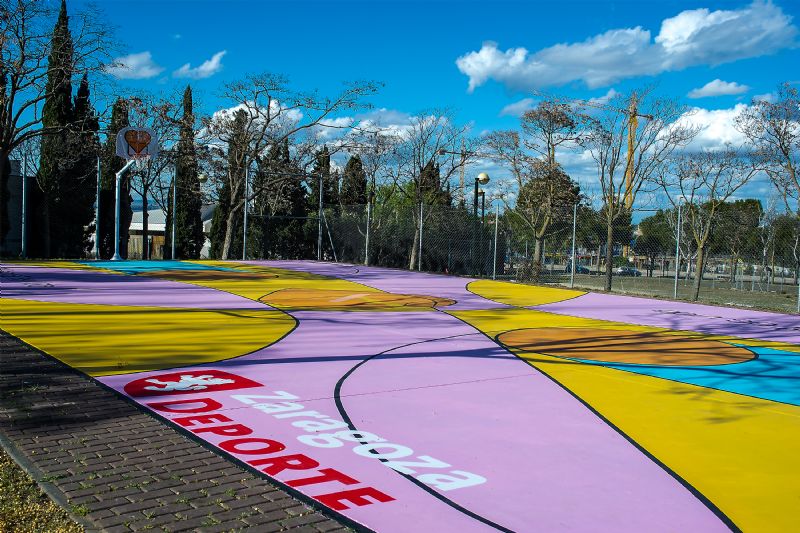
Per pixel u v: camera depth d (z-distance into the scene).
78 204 29.00
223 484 3.70
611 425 5.37
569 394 6.38
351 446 4.57
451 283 18.25
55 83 20.41
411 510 3.53
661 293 21.67
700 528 3.46
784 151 18.00
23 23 17.06
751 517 3.62
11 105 18.22
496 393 6.30
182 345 8.14
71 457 3.99
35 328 8.79
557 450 4.68
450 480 4.01
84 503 3.33
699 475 4.28
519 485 3.98
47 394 5.41
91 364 6.82
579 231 23.64
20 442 4.20
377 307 12.85
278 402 5.64
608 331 10.80
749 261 28.58
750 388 6.98
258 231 28.62
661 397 6.42
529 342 9.42
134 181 33.44
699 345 9.66
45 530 3.04
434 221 24.42
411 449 4.56
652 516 3.59
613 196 20.77
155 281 15.73
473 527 3.35
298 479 3.89
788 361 8.55
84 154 28.08
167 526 3.11
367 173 34.81
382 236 24.53
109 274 16.80
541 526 3.40
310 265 22.20
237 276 17.86
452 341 9.25
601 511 3.63
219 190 31.33
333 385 6.35
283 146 32.22
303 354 7.90
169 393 5.77
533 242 29.33
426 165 32.00
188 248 33.59
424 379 6.77
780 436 5.25
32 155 28.38
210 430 4.75
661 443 4.95
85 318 9.88
